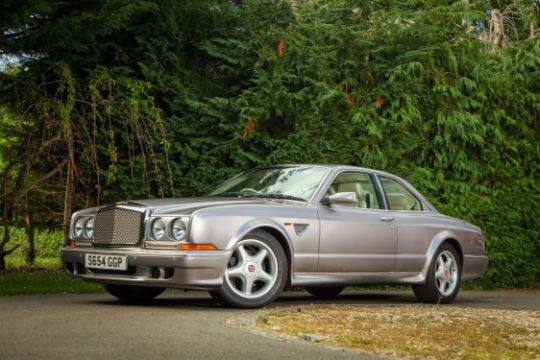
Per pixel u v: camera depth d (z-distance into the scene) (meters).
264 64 12.23
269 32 12.17
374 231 8.70
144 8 10.98
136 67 11.94
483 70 13.37
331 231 8.23
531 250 13.31
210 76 12.93
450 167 13.03
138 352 4.86
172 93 12.09
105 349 4.94
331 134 11.82
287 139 11.74
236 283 7.69
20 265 13.02
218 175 11.50
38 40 10.25
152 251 7.27
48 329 5.74
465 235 9.97
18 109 11.10
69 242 8.11
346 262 8.39
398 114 12.29
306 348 5.19
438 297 9.49
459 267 9.92
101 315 6.61
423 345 5.65
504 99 13.59
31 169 11.82
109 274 7.61
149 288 8.53
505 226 13.02
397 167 12.15
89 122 11.40
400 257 9.01
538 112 14.19
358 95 12.27
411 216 9.32
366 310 7.79
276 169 8.89
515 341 6.16
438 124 12.52
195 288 7.23
